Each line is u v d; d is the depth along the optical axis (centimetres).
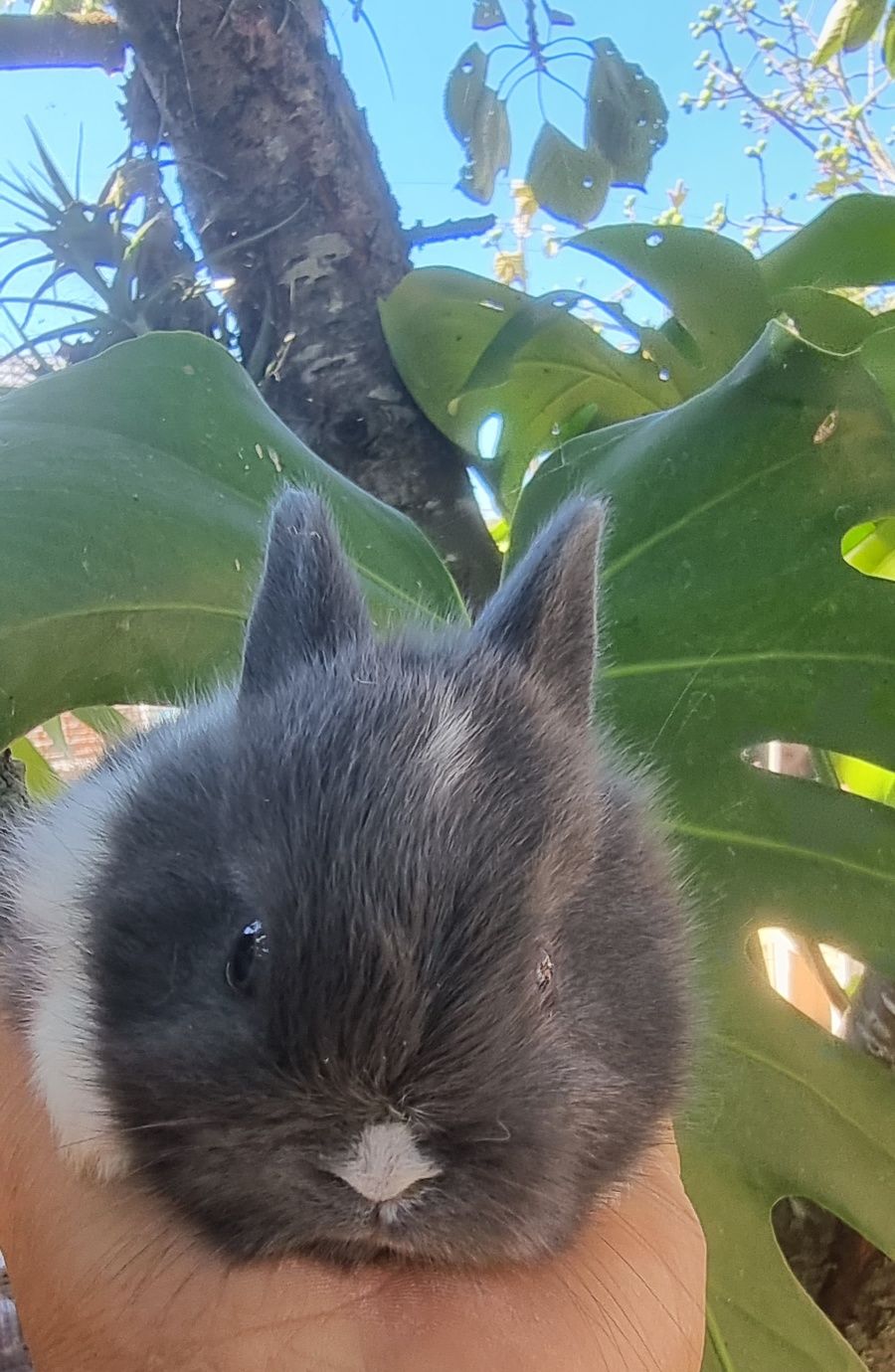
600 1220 14
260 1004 10
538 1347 12
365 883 10
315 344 30
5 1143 14
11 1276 14
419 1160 10
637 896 14
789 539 19
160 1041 11
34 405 18
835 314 24
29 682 14
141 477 17
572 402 28
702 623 19
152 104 31
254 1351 12
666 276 24
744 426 19
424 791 11
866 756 18
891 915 18
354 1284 12
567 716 14
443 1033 10
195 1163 11
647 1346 13
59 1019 13
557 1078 11
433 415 29
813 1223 24
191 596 16
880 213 26
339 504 20
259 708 13
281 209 30
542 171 35
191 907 11
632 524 19
